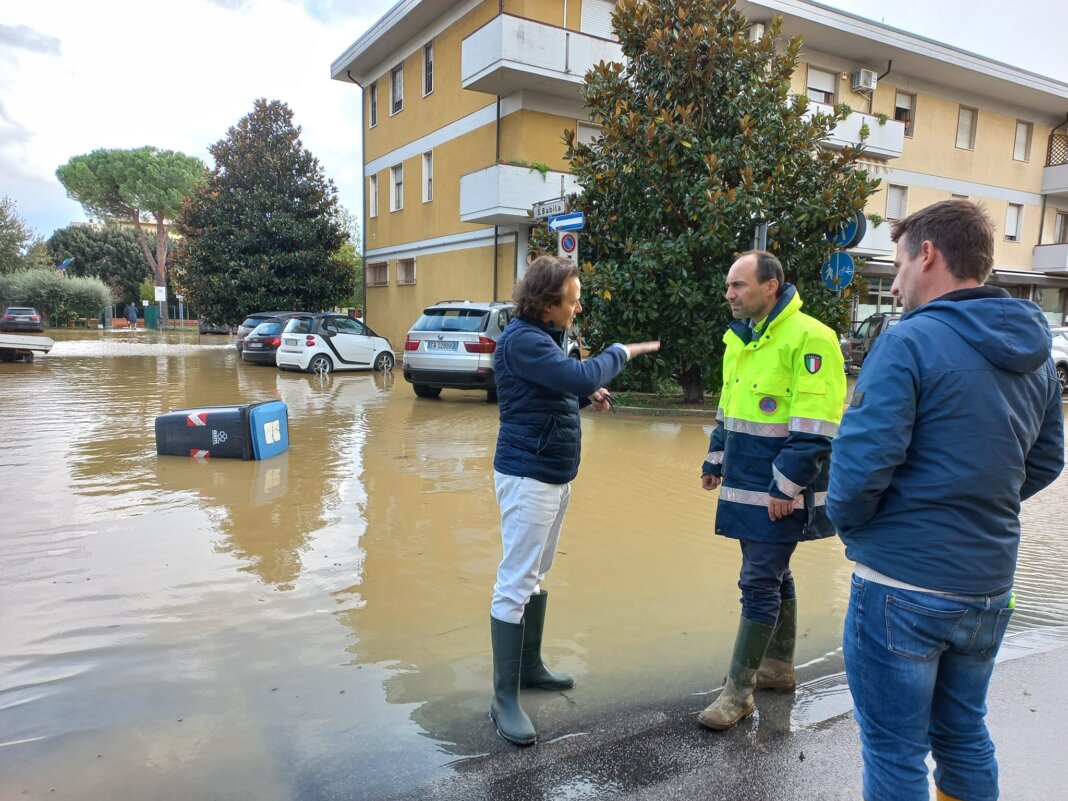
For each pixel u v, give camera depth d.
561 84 16.61
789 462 2.52
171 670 3.01
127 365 18.22
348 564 4.29
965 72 22.30
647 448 8.16
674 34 10.72
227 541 4.65
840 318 11.12
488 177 16.34
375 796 2.26
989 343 1.68
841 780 2.38
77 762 2.38
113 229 58.62
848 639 1.92
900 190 23.08
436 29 20.14
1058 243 25.95
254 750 2.47
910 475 1.75
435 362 11.53
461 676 3.02
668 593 3.99
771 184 10.31
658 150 10.54
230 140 26.34
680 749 2.56
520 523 2.61
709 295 10.57
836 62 21.19
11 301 40.50
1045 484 1.91
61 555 4.35
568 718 2.75
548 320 2.66
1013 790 2.35
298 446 7.91
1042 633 3.64
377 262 24.66
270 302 25.59
